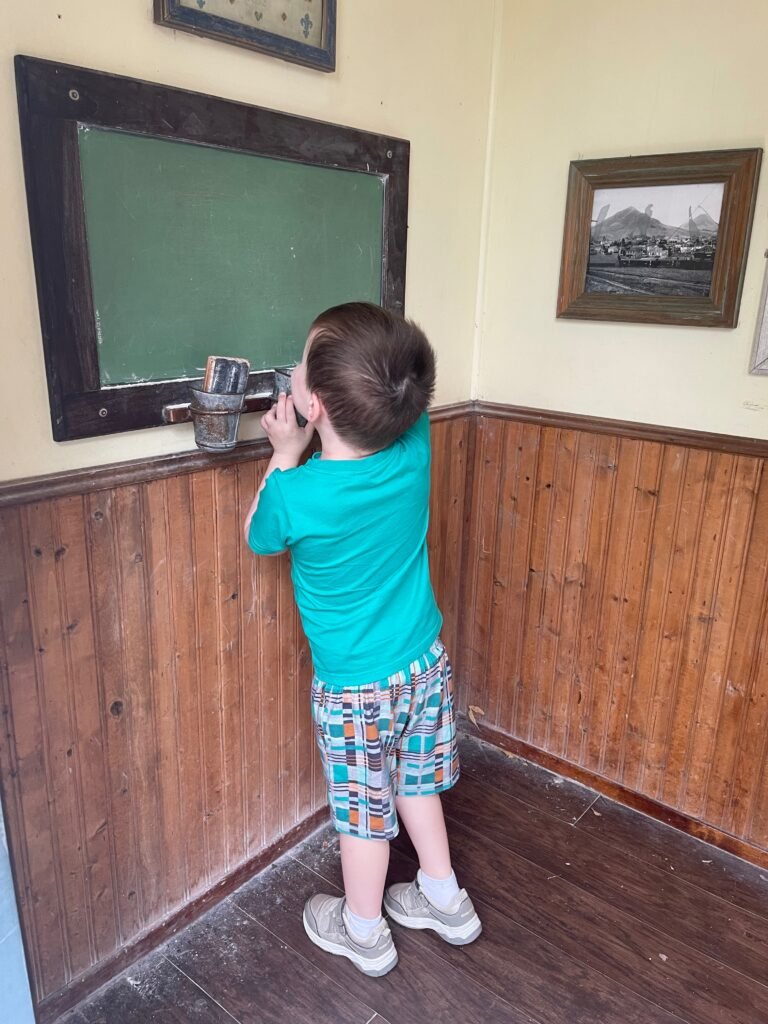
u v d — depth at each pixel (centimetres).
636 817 207
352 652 141
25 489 117
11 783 128
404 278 177
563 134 183
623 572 196
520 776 222
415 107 171
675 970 162
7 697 124
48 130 107
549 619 214
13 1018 133
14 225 109
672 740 198
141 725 147
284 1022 149
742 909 178
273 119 137
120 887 153
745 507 173
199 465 142
